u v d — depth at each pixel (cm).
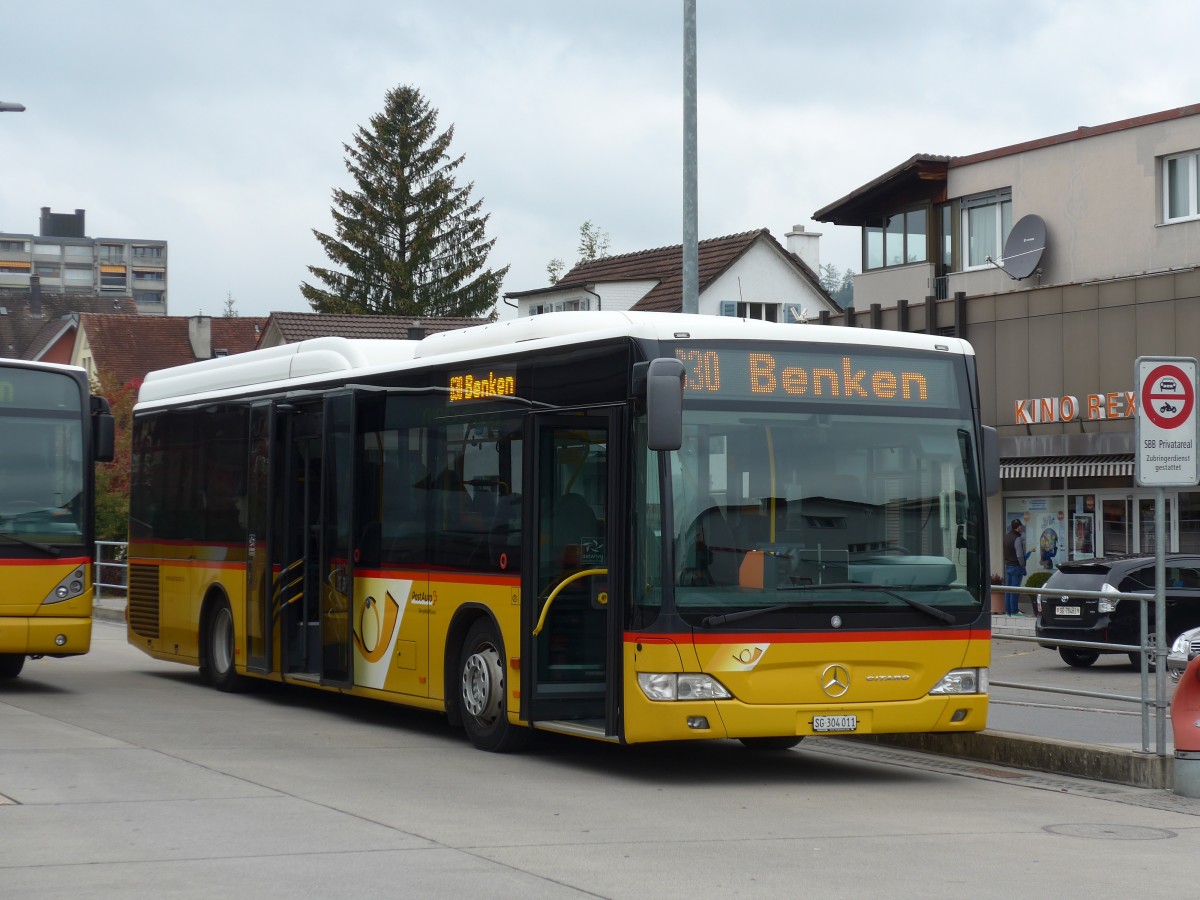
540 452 1299
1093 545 3728
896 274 4400
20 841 926
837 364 1244
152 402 2078
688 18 2073
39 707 1655
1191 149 3625
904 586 1227
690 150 2072
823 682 1193
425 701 1441
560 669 1286
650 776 1260
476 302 7838
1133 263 3725
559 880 837
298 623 1684
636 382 1176
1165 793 1210
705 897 802
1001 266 3959
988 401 3894
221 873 841
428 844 932
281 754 1325
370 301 7738
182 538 1952
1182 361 1252
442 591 1416
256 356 1842
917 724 1221
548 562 1289
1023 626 2812
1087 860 930
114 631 2958
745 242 6109
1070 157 3888
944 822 1062
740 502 1194
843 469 1228
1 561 1722
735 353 1217
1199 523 3541
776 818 1065
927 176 4228
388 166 7781
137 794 1097
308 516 1659
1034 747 1327
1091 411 3619
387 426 1526
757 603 1182
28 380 1769
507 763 1302
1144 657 1268
